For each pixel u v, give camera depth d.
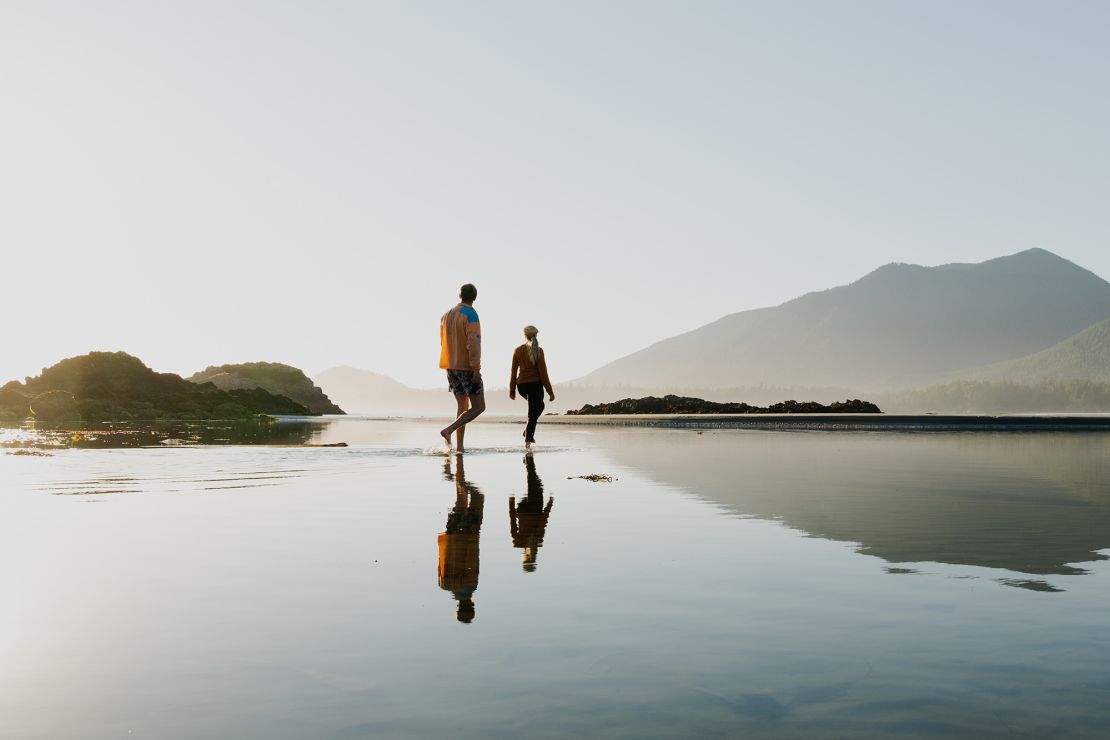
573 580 2.59
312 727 1.47
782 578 2.62
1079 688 1.64
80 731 1.45
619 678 1.71
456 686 1.66
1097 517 3.93
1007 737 1.42
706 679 1.70
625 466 7.17
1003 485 5.50
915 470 6.80
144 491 5.12
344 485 5.50
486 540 3.32
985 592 2.42
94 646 1.91
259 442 11.68
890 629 2.04
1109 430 17.95
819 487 5.33
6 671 1.74
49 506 4.38
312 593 2.42
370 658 1.83
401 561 2.88
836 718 1.50
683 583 2.54
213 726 1.47
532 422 10.49
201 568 2.76
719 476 6.21
